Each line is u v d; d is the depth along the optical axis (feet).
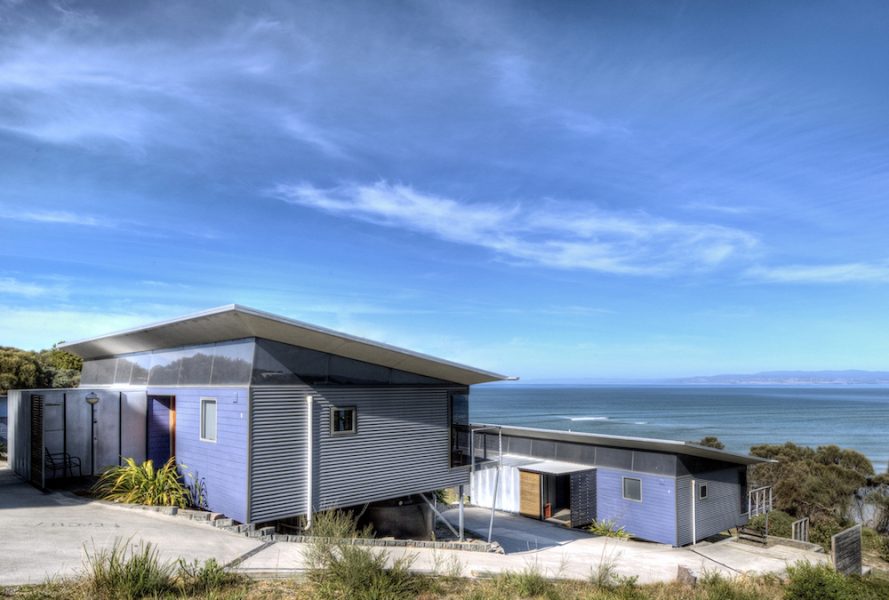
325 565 25.96
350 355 40.75
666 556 52.70
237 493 35.94
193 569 23.94
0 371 101.71
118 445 45.39
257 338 36.50
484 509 74.43
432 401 46.83
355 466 40.93
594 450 69.00
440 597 25.38
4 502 37.14
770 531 79.56
